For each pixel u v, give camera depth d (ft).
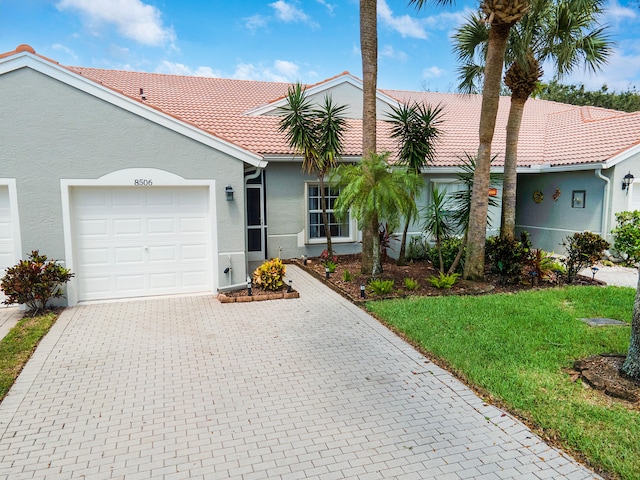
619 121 52.49
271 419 16.12
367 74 33.76
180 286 33.17
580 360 20.08
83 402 17.38
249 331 25.52
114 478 12.93
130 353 22.21
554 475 13.08
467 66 41.39
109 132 29.71
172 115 30.68
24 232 28.84
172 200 32.35
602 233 46.50
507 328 25.05
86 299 31.24
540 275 36.11
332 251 44.93
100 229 31.04
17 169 28.30
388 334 25.05
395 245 48.55
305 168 42.09
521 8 29.25
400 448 14.38
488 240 38.78
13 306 29.50
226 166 32.50
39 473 13.14
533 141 58.08
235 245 33.40
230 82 63.77
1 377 19.38
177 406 17.07
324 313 28.94
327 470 13.29
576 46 36.04
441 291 33.42
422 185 33.37
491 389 18.01
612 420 15.55
